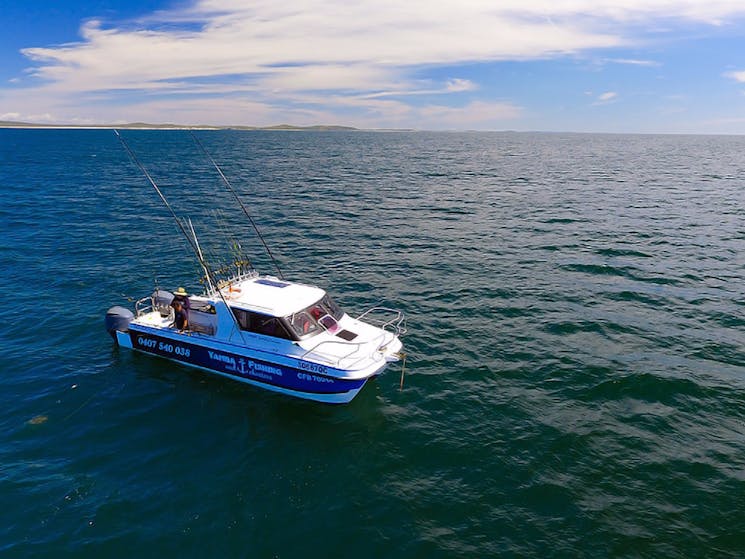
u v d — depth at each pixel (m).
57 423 12.53
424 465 11.07
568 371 15.05
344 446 11.70
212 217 36.88
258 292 14.66
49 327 17.86
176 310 14.76
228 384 14.24
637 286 22.38
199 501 10.02
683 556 8.73
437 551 8.82
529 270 24.67
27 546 8.88
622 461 11.17
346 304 20.50
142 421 12.64
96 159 83.88
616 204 43.69
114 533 9.22
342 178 63.50
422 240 30.70
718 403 13.45
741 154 138.12
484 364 15.53
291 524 9.45
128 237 30.55
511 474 10.76
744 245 29.12
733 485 10.42
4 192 45.72
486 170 76.88
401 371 15.12
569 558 8.68
